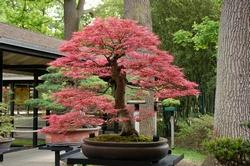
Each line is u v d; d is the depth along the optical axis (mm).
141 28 4602
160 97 4875
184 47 14586
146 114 5270
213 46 13852
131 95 5465
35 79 11875
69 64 4680
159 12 15102
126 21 4500
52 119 4867
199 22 14719
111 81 5086
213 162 7008
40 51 9211
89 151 4496
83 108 4789
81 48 4664
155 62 4586
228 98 6961
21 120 16047
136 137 4703
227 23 7082
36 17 22297
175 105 13414
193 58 14547
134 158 4309
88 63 4680
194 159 9477
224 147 5719
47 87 7785
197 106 14750
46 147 6969
